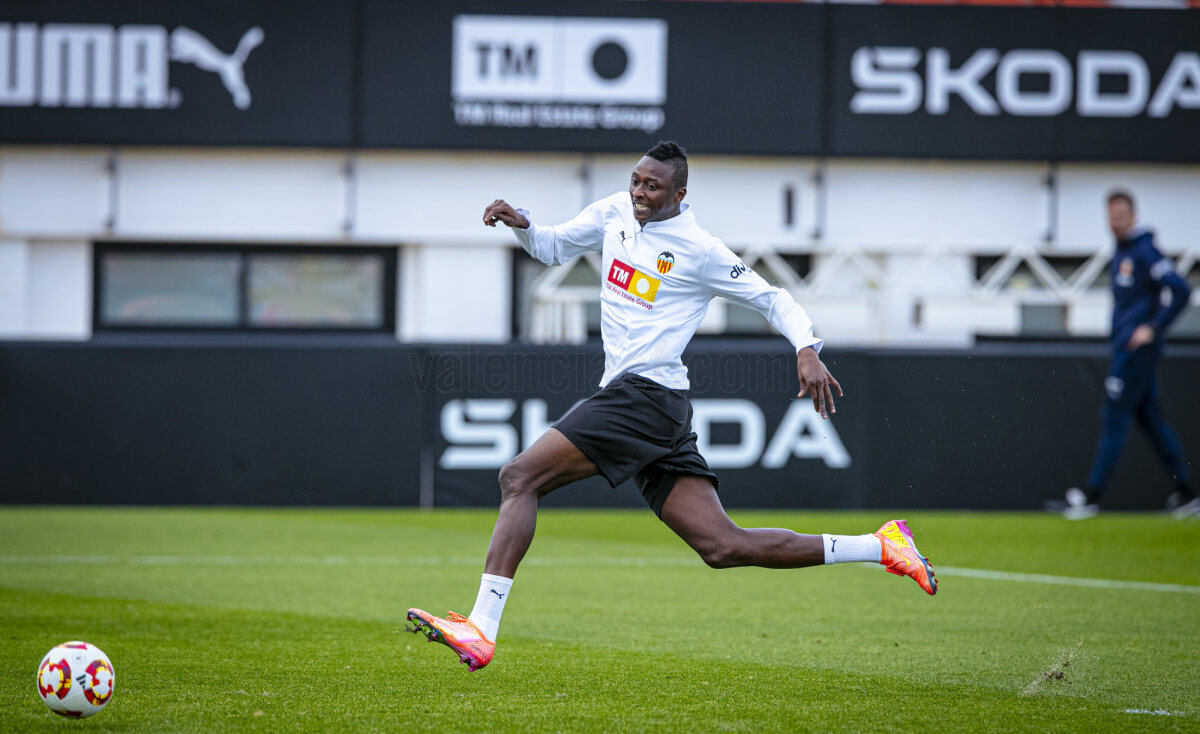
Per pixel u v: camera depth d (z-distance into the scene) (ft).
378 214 166.20
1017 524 127.95
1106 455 125.08
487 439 140.26
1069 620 70.90
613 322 51.75
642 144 161.17
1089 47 161.99
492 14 159.74
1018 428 139.85
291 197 165.58
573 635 64.95
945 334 163.63
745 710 47.29
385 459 139.95
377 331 168.86
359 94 159.94
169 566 92.27
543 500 142.51
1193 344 153.28
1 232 162.81
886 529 52.60
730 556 50.96
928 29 161.68
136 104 158.40
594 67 160.56
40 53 157.17
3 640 60.95
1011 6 161.89
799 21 160.86
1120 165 169.17
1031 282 172.65
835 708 47.78
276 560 96.32
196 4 158.10
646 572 91.91
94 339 162.30
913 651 60.80
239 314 168.04
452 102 160.25
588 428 50.19
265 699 48.34
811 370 49.42
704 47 160.56
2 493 138.41
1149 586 85.61
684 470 50.85
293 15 158.92
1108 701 49.62
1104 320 165.07
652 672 54.90
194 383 139.64
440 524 125.49
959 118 162.61
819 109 161.89
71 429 138.92
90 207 163.63
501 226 166.50
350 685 51.26
